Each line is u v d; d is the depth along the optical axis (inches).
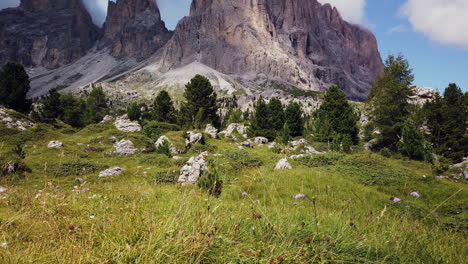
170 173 600.1
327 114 1724.9
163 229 101.0
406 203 318.0
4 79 1867.6
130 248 86.1
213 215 124.0
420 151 1108.5
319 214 163.2
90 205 198.1
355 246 110.2
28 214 156.5
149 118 2154.3
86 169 727.7
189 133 1370.6
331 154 776.3
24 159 749.3
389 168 641.6
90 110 2773.1
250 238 106.1
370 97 1990.7
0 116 1264.8
